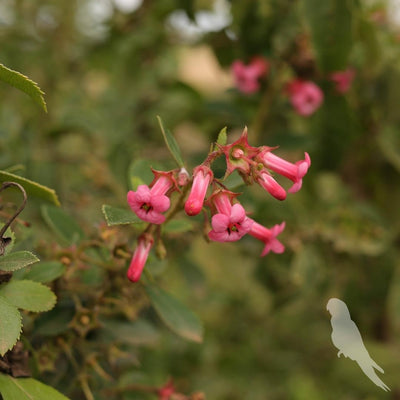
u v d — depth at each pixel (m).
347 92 0.48
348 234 0.48
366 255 0.50
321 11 0.43
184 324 0.36
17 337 0.30
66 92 0.62
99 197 0.46
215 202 0.32
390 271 0.50
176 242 0.43
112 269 0.35
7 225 0.31
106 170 0.48
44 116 0.58
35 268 0.34
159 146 0.57
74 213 0.44
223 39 0.51
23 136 0.47
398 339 0.54
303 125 0.56
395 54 0.50
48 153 0.50
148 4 0.59
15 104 0.57
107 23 0.61
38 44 0.62
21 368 0.32
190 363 0.64
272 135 0.48
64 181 0.48
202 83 0.82
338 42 0.43
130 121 0.57
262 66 0.47
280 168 0.32
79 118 0.53
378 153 0.54
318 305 0.65
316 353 0.67
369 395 0.54
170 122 0.57
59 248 0.36
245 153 0.32
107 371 0.37
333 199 0.53
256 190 0.51
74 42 0.64
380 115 0.51
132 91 0.59
